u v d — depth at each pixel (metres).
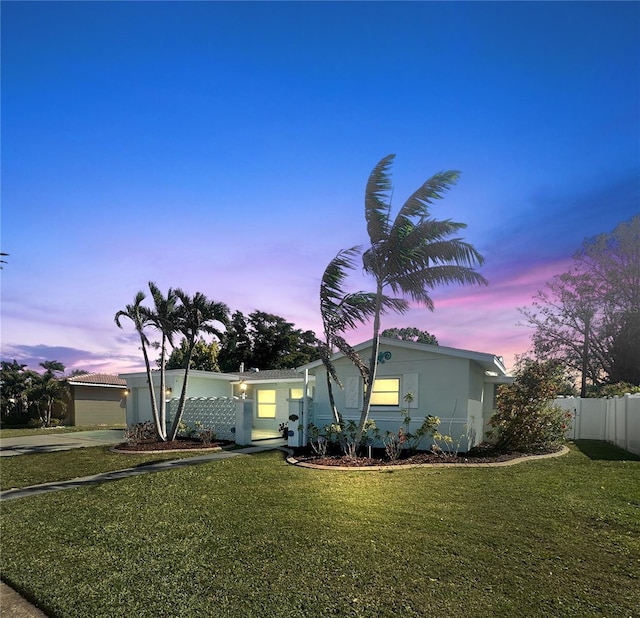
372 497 6.54
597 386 27.83
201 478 8.36
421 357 12.67
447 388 12.19
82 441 16.34
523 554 4.24
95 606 3.43
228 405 14.98
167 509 6.16
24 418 27.11
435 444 11.70
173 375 17.92
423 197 10.17
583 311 27.31
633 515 5.52
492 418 12.28
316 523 5.29
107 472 9.56
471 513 5.62
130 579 3.88
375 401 13.40
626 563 4.03
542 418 11.95
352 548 4.44
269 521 5.42
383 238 10.75
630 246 26.28
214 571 3.98
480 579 3.70
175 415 16.14
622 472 8.57
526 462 9.98
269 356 39.72
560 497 6.45
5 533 5.30
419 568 3.93
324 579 3.75
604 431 16.62
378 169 10.52
